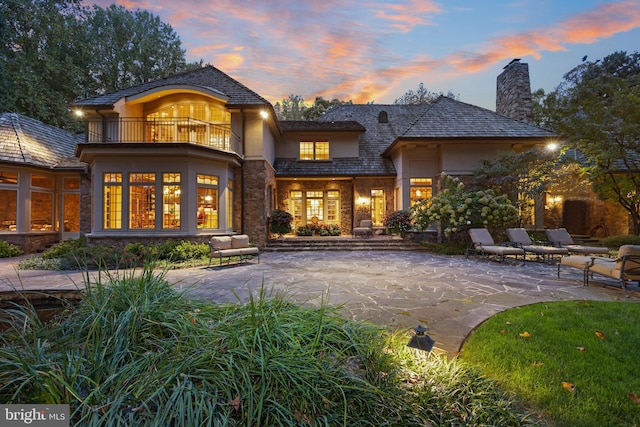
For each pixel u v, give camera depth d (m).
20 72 17.47
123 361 2.31
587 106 12.45
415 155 14.36
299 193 16.98
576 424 2.12
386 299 5.33
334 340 2.68
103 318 2.60
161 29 30.19
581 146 12.45
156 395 1.87
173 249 9.68
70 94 20.67
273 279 7.04
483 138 13.13
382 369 2.48
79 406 1.80
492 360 3.02
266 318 2.67
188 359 2.16
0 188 12.14
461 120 14.22
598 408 2.29
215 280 6.91
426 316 4.45
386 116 19.06
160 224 10.66
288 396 1.96
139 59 27.75
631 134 11.51
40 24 19.45
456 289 6.07
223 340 2.42
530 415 2.21
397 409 2.07
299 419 1.87
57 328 2.61
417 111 19.81
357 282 6.70
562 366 2.89
